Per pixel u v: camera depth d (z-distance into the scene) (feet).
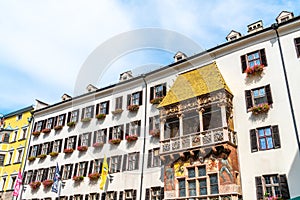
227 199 49.32
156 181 60.34
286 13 63.10
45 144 92.79
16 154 100.48
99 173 71.10
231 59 63.46
